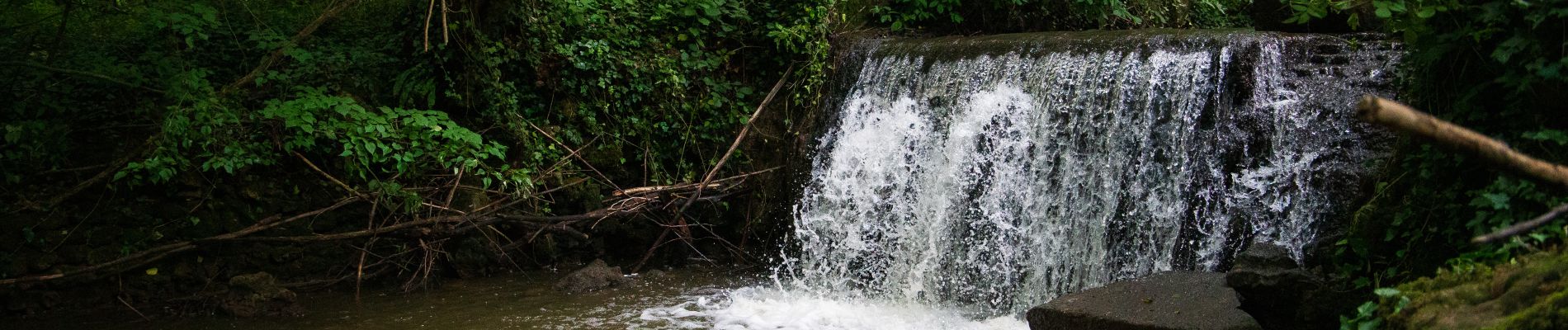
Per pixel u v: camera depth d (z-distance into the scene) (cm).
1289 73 666
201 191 741
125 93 749
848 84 910
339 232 791
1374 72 635
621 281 808
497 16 829
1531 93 405
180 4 781
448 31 810
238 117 738
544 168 861
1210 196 648
